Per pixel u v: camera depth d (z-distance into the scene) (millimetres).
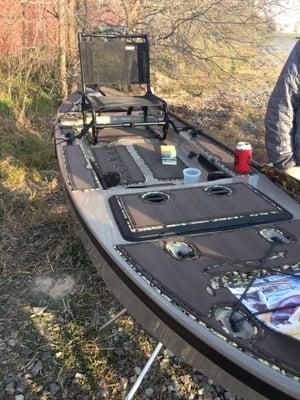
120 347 2551
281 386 1174
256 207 2061
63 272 3158
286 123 2441
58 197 4156
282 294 1456
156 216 1971
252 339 1302
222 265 1613
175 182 2713
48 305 2850
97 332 2646
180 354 1480
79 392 2281
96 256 1935
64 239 3477
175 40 8133
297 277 1542
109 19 8031
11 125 5754
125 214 1987
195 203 2094
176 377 2377
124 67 4180
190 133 3430
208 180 2596
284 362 1232
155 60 8664
